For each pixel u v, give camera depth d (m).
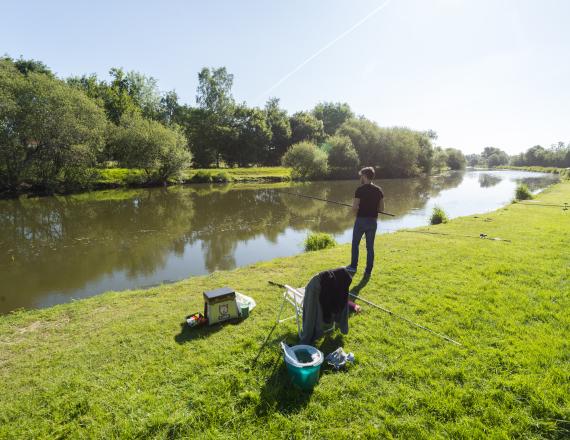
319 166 40.09
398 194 29.17
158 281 8.77
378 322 4.48
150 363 3.78
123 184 31.81
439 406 2.94
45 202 22.97
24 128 23.44
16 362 4.00
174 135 34.53
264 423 2.85
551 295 5.17
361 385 3.25
